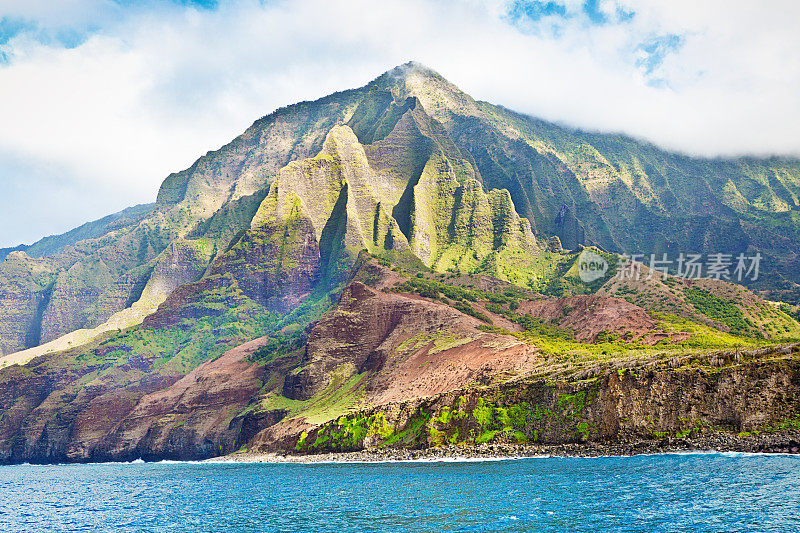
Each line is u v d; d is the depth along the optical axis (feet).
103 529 366.43
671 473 418.31
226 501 443.73
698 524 295.69
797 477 379.14
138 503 460.96
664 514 316.19
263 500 437.58
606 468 461.37
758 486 360.89
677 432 518.37
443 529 315.17
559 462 517.96
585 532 294.87
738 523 293.43
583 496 367.86
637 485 387.96
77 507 457.27
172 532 347.36
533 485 412.98
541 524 312.91
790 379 492.54
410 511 361.30
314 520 355.97
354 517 356.18
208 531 344.28
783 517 298.56
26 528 381.60
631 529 295.07
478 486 425.69
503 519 327.26
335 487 476.95
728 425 504.84
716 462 447.01
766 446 474.90
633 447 524.93
